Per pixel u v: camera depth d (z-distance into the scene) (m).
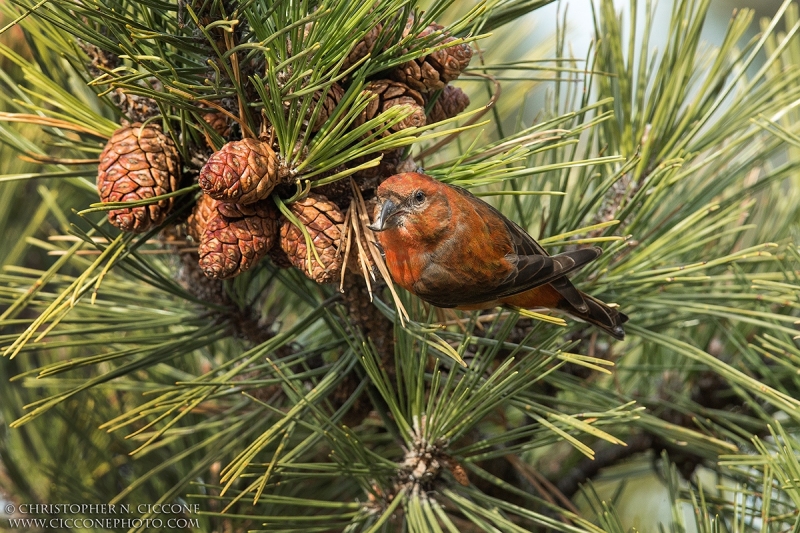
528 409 4.34
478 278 4.34
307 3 4.24
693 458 4.48
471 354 4.39
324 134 4.25
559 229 4.39
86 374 4.51
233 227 4.26
